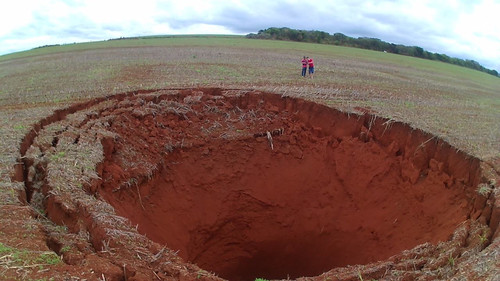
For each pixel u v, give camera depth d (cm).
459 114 1381
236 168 1232
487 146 956
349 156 1169
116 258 516
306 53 3650
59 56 3275
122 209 870
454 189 878
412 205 965
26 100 1381
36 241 518
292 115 1345
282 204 1195
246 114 1348
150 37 5881
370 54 4344
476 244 598
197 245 1102
